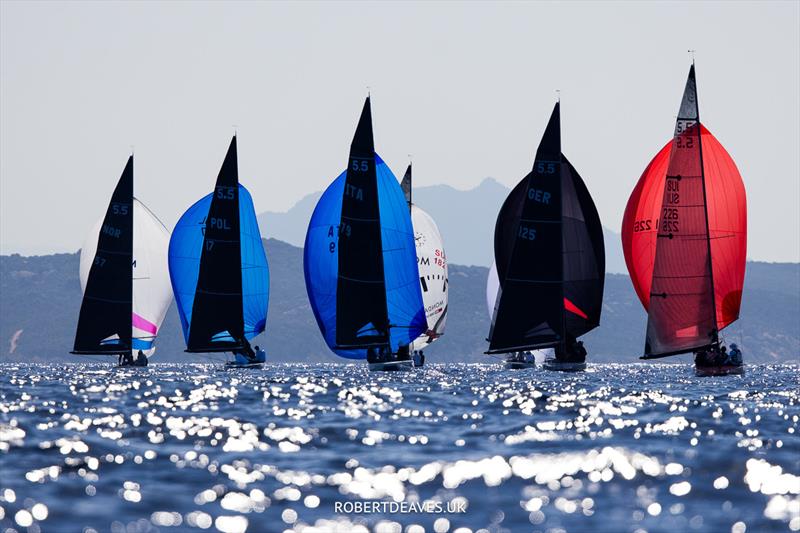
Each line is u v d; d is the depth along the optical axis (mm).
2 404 118750
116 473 67125
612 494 62719
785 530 53938
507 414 109250
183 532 52531
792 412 111688
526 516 57000
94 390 151250
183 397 134750
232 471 68812
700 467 71125
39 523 53469
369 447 81000
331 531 53500
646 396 139625
